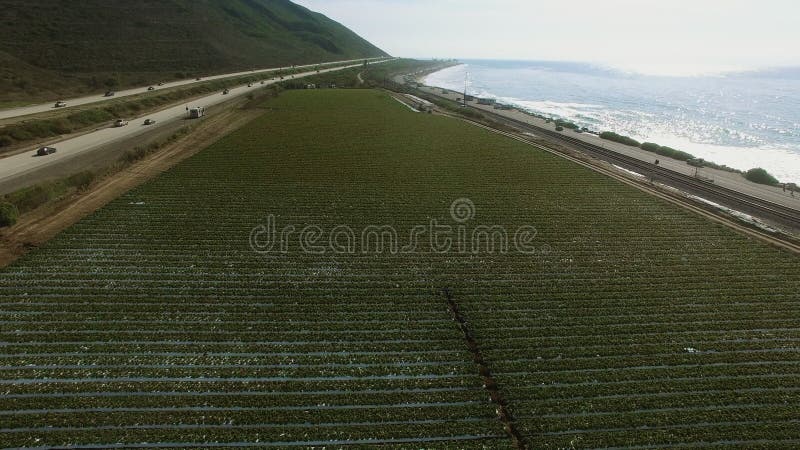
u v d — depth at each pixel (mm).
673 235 31562
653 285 25516
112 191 35875
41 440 15555
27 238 28109
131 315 21906
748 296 24688
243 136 55281
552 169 45875
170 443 15734
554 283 25516
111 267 25547
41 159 40781
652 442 16203
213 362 19344
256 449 15539
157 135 51344
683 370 19438
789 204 39000
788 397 18156
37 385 17734
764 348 20953
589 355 20266
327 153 49094
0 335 20234
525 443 16094
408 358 19875
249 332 21078
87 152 43531
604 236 31234
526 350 20422
